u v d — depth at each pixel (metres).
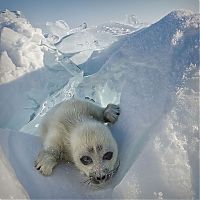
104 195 0.58
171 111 0.59
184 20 0.70
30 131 0.89
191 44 0.65
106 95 0.83
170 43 0.68
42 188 0.60
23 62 0.99
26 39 1.03
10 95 0.95
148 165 0.56
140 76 0.68
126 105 0.66
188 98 0.59
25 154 0.66
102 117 0.72
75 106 0.73
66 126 0.69
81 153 0.62
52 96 0.96
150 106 0.62
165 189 0.54
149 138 0.58
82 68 1.08
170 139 0.57
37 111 0.94
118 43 1.11
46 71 1.01
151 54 0.70
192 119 0.57
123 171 0.60
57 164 0.65
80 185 0.61
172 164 0.55
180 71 0.63
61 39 1.41
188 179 0.54
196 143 0.55
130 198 0.55
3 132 0.69
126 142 0.63
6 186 0.60
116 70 0.79
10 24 1.07
